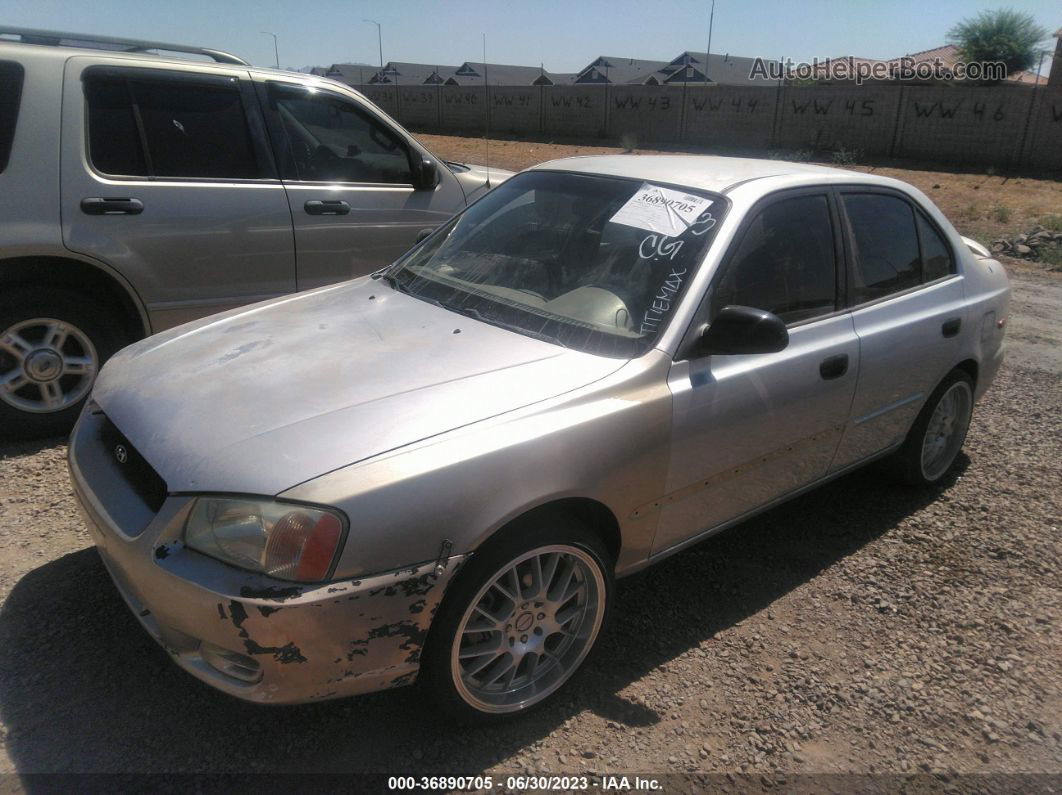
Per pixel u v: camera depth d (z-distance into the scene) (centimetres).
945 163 2625
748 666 290
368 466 215
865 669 292
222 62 505
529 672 259
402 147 549
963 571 359
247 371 264
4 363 414
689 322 278
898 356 358
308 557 204
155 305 458
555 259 316
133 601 243
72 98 423
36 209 409
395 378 254
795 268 321
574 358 268
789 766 247
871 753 254
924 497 428
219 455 222
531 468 233
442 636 226
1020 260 1195
